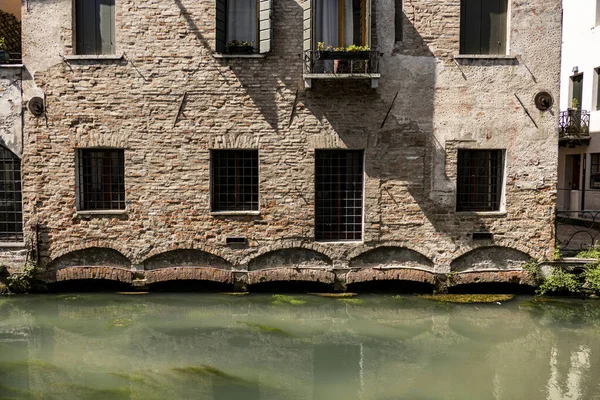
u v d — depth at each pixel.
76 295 11.46
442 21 11.35
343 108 11.36
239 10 11.39
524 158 11.55
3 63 11.66
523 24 11.41
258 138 11.38
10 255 11.53
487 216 11.57
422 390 7.54
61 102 11.33
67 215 11.46
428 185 11.49
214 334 9.53
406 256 11.66
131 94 11.30
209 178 11.42
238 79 11.31
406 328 9.91
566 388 7.60
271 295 11.52
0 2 14.01
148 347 8.93
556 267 11.62
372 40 11.28
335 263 11.55
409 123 11.44
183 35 11.24
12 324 9.89
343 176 11.68
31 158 11.42
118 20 11.22
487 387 7.64
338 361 8.50
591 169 19.02
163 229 11.47
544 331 9.80
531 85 11.48
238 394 7.32
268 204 11.46
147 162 11.38
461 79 11.43
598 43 18.70
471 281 11.61
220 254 11.51
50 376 7.79
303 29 11.17
